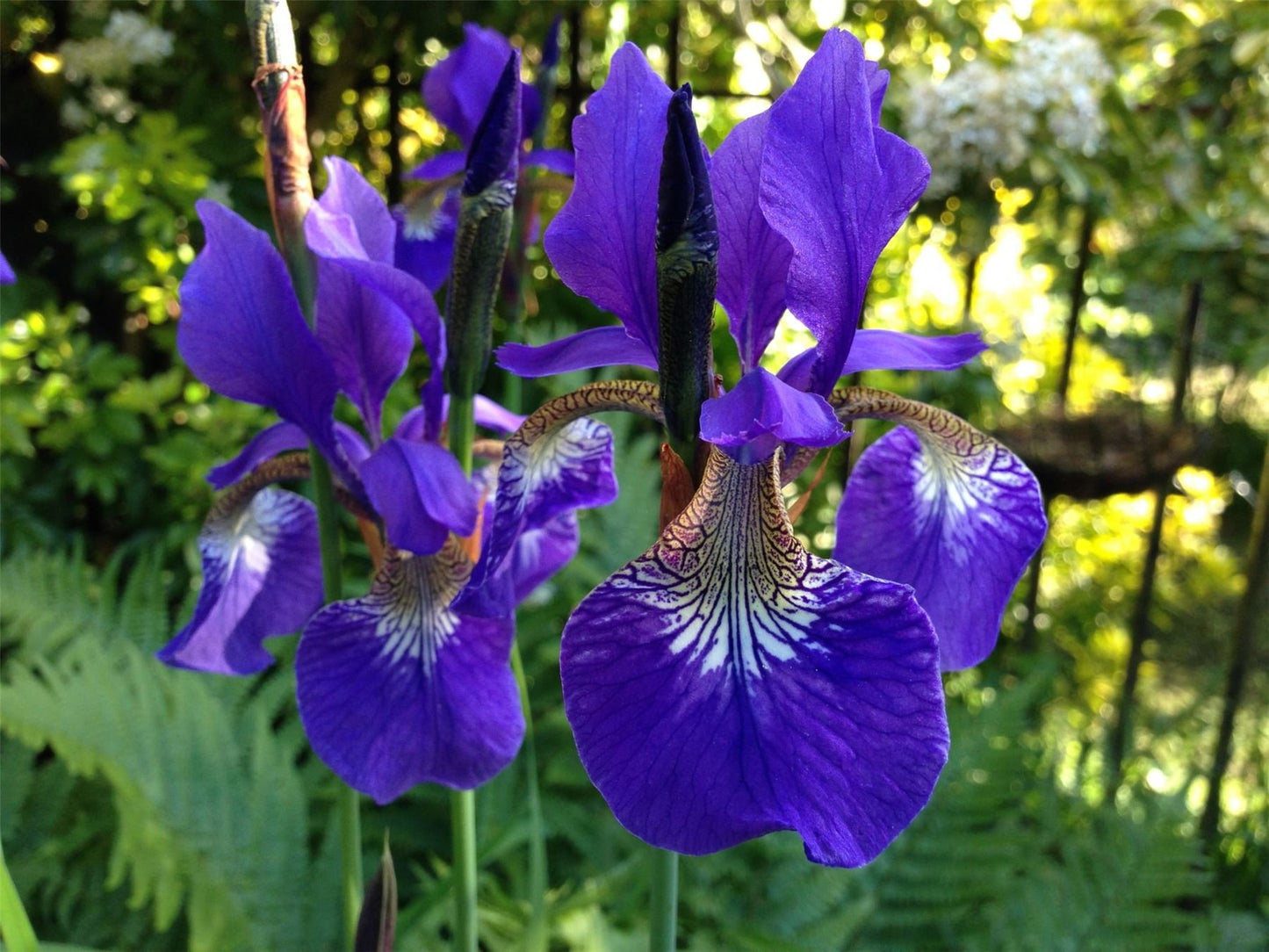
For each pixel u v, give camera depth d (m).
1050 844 0.37
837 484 0.55
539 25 0.57
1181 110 0.52
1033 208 0.50
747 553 0.14
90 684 0.32
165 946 0.32
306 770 0.37
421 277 0.31
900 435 0.19
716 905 0.33
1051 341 0.78
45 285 0.56
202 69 0.55
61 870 0.32
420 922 0.27
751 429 0.13
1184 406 0.60
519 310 0.35
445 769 0.17
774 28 0.47
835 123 0.15
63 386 0.50
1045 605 0.69
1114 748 0.51
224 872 0.30
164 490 0.55
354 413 0.46
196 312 0.18
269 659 0.22
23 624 0.40
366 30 0.56
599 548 0.43
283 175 0.18
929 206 0.50
